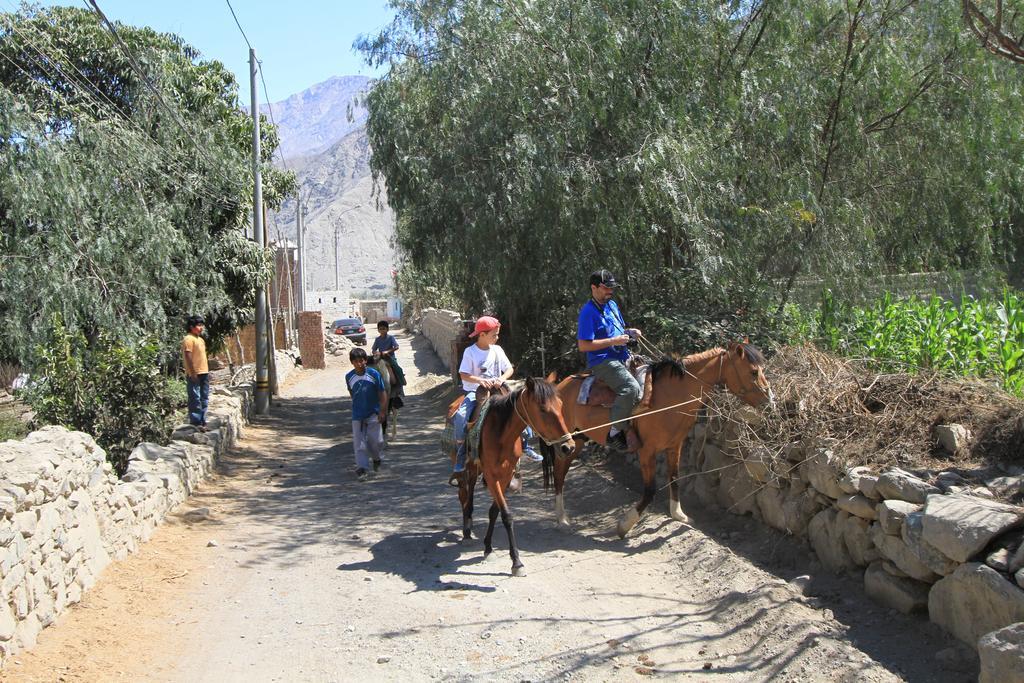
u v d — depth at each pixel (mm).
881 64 11219
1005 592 5098
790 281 11922
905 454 7133
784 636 5836
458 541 9023
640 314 11734
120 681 5672
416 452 15055
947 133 11617
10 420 12688
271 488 12211
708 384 8500
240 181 19000
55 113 15633
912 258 12422
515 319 17047
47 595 6453
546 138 11625
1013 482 6238
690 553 7953
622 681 5516
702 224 10672
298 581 7875
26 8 17516
